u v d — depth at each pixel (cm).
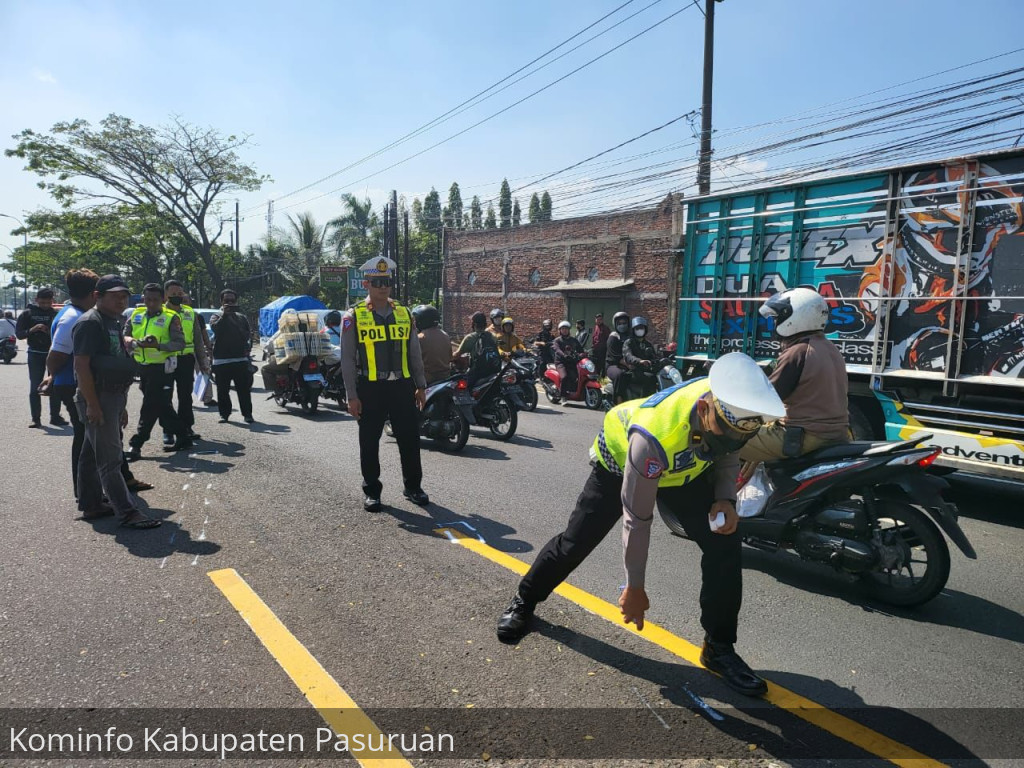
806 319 417
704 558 301
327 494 582
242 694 279
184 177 3369
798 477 408
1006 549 490
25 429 876
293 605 363
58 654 307
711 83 1547
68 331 576
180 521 500
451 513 538
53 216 3372
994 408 578
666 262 2233
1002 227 565
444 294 3141
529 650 321
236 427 912
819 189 691
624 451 289
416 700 278
